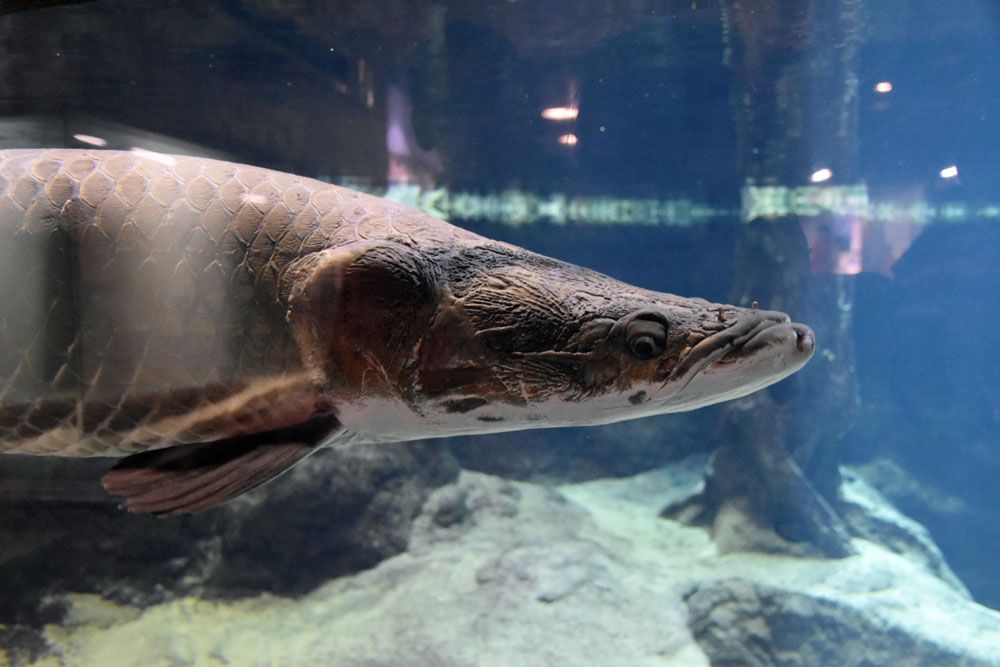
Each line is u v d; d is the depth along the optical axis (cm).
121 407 46
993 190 309
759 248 192
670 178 256
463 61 157
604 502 211
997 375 313
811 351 51
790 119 192
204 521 131
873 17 180
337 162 135
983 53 219
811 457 204
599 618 136
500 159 226
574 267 55
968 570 290
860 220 213
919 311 321
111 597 117
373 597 137
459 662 120
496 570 145
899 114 271
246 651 118
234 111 88
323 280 46
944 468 313
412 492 159
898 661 150
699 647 143
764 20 162
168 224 46
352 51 117
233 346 47
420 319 47
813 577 169
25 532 105
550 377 49
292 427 48
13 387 46
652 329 49
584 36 160
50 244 45
